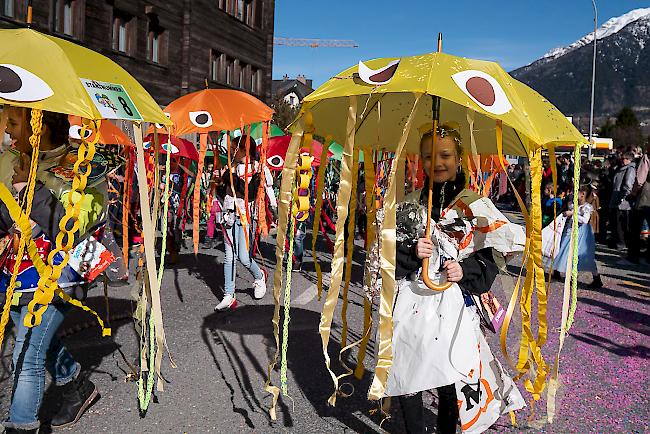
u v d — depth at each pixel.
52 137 2.75
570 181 11.34
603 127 91.12
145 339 3.57
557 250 7.86
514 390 2.75
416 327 2.55
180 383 3.87
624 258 10.88
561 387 4.05
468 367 2.50
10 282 2.57
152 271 3.14
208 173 10.80
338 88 2.50
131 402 3.53
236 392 3.75
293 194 2.78
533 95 2.65
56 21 14.50
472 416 2.50
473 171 3.72
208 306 6.04
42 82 2.35
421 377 2.48
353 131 2.49
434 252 2.59
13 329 4.72
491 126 3.35
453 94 2.26
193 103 6.35
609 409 3.69
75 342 4.62
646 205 10.10
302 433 3.21
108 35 16.36
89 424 3.22
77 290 2.87
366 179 3.43
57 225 2.58
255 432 3.20
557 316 6.12
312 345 4.77
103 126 6.71
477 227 2.58
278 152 8.38
